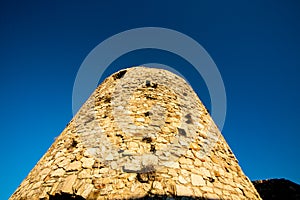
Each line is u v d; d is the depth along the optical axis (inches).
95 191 176.2
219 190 199.8
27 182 224.1
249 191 227.6
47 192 188.4
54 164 218.4
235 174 235.9
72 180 190.4
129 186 176.7
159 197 170.1
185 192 179.6
